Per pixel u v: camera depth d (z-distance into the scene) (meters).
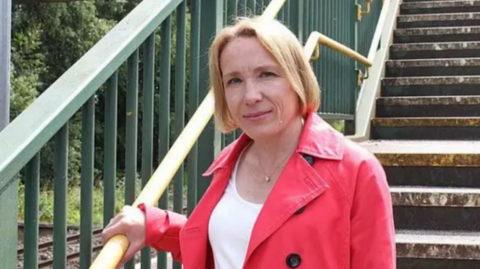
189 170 2.93
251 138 1.90
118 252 1.88
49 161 13.99
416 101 6.27
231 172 1.94
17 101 16.95
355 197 1.72
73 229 11.56
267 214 1.73
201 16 3.05
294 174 1.75
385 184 1.75
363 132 5.98
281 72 1.81
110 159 2.20
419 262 3.43
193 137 2.56
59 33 20.11
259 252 1.72
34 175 1.83
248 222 1.81
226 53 1.85
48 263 8.59
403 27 8.48
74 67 2.07
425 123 5.81
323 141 1.79
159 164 2.61
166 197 2.62
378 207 1.71
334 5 5.62
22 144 1.73
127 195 2.32
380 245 1.68
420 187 4.21
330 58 5.50
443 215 3.80
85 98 1.99
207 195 1.94
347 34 6.05
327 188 1.71
